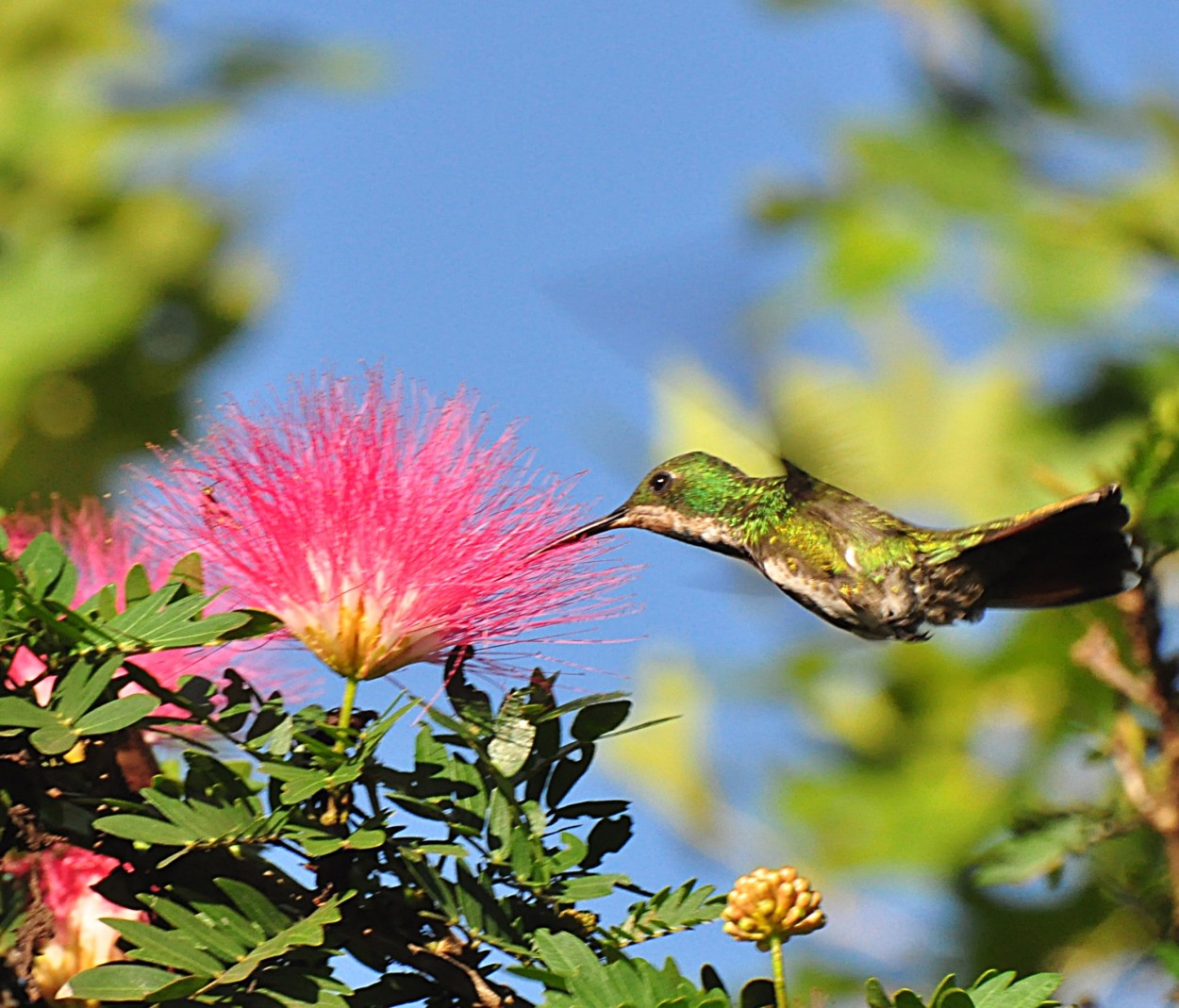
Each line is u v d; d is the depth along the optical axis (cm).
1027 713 1198
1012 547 767
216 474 506
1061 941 972
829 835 1283
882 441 1393
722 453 1210
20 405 1555
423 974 457
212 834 437
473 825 466
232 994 421
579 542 515
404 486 511
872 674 1331
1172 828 675
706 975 470
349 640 491
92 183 1648
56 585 457
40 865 488
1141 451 691
